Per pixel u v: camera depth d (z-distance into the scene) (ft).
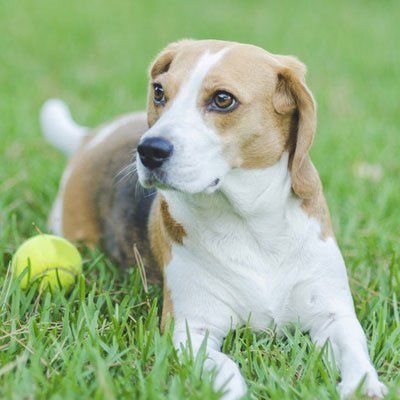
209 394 13.55
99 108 38.27
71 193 23.94
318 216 17.87
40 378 14.23
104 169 23.16
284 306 17.70
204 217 17.25
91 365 14.93
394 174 29.73
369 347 16.87
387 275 20.70
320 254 17.67
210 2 71.26
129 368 14.92
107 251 22.67
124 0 69.15
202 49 16.87
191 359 15.08
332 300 17.60
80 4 65.82
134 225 20.94
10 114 35.78
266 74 16.57
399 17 65.10
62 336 16.44
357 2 71.67
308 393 14.03
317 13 66.90
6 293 17.80
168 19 62.69
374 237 22.84
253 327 17.89
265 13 66.74
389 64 48.73
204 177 15.81
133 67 47.37
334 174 28.76
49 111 29.04
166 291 18.21
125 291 19.56
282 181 17.21
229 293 17.53
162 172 15.48
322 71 46.96
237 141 16.30
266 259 17.47
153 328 16.48
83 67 48.06
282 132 17.02
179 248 17.85
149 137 15.49
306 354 16.53
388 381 15.55
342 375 15.53
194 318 17.48
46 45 52.24
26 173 28.30
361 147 32.27
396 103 40.22
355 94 42.09
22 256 19.02
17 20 58.29
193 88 16.14
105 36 56.03
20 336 16.67
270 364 15.85
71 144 28.09
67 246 19.43
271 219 17.22
